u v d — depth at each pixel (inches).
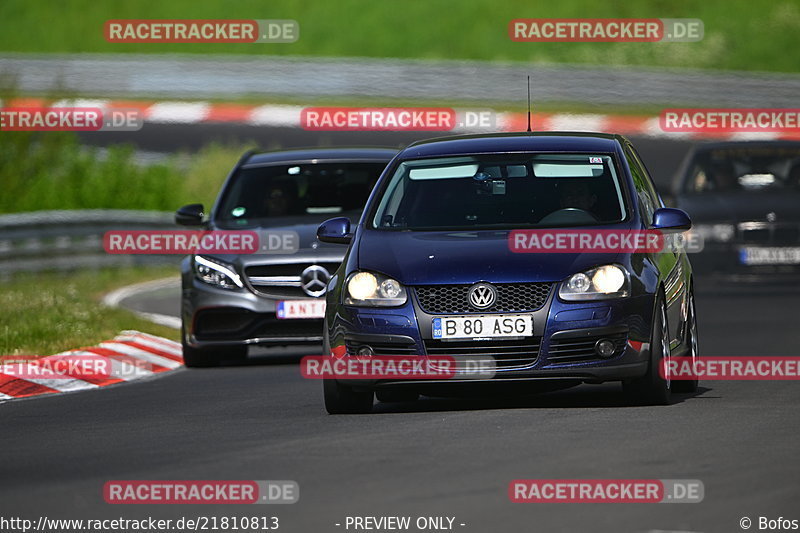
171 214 3762.3
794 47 7219.5
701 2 7578.7
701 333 2119.8
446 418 1269.7
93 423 1350.9
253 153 2149.4
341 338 1322.6
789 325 2193.7
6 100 4092.0
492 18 7401.6
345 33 7322.8
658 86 5989.2
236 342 1925.4
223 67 6038.4
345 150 2118.6
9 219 3265.3
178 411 1427.2
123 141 5275.6
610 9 7485.2
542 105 6003.9
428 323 1293.1
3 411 1494.8
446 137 1529.3
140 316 2431.1
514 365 1293.1
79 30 7377.0
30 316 2212.1
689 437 1118.4
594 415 1261.1
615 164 1434.5
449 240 1343.5
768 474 955.3
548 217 1371.8
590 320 1288.1
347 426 1242.0
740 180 2736.2
